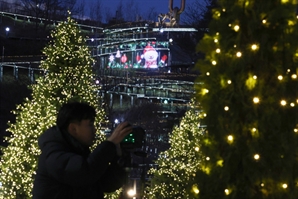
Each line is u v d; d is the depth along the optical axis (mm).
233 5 5277
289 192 5070
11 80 40938
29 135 12445
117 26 60406
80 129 3938
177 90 37938
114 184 4105
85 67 13320
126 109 38000
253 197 5082
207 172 5316
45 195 3756
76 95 13008
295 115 5152
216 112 5297
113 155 3822
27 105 12891
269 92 5129
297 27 5199
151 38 54281
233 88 5180
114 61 53844
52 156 3723
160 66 45781
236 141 5125
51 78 13000
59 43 13164
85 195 3850
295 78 5172
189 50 37312
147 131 33375
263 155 5059
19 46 50969
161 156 16359
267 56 5160
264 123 5066
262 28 5188
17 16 59938
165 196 15422
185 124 15133
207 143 5359
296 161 5188
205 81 5430
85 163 3660
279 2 5172
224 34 5344
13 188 12695
